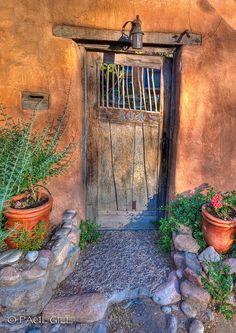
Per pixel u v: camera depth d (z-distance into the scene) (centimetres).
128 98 300
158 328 208
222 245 236
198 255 242
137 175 322
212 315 212
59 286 239
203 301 215
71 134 274
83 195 302
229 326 207
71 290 235
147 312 221
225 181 296
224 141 288
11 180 215
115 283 242
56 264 231
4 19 243
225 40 270
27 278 202
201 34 268
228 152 290
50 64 256
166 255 282
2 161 228
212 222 232
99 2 251
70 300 220
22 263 211
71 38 257
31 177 239
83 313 209
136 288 237
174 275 245
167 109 303
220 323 209
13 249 226
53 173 253
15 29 246
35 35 249
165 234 287
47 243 241
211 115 282
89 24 255
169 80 296
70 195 287
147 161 318
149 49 281
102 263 271
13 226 229
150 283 242
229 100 280
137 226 334
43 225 234
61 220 285
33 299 204
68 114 269
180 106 278
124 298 232
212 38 269
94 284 242
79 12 251
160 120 307
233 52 273
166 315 217
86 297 222
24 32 247
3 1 240
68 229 266
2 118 259
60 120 265
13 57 250
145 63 291
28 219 226
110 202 327
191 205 277
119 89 297
